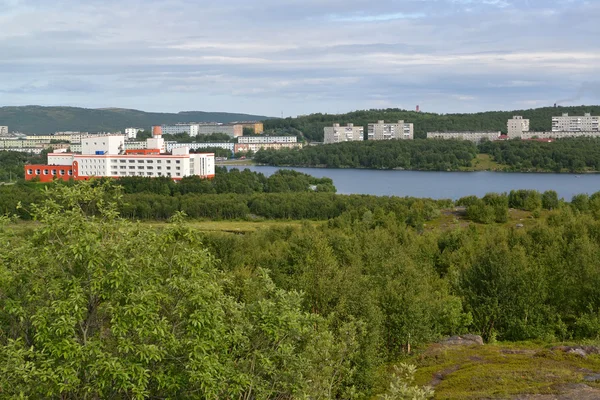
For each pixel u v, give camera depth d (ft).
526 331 206.80
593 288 212.43
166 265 101.50
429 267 271.28
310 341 112.88
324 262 200.64
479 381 145.79
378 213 451.53
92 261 90.94
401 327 183.83
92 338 92.22
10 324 99.76
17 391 85.46
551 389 133.49
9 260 99.81
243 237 377.09
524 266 226.79
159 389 93.30
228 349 101.40
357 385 151.43
